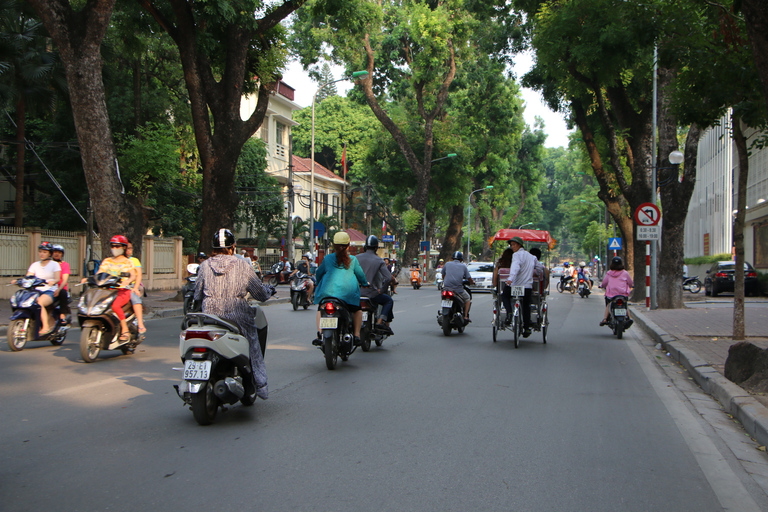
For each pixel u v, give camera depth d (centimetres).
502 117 4862
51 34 1634
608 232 6900
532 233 3098
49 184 2925
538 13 2178
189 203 3497
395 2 4266
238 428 592
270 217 4112
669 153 2147
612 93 2356
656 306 2133
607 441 563
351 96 4488
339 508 399
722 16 1034
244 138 2139
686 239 6038
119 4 2075
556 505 411
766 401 665
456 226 5525
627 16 1223
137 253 1791
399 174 4900
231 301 630
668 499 427
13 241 2139
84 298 982
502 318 1231
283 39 2264
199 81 2059
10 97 2241
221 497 415
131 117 2880
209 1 1862
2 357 1021
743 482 465
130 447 528
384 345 1208
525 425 612
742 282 1178
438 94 4425
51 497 413
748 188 3522
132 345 1047
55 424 602
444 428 597
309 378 852
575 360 1049
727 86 1125
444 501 414
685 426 624
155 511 391
